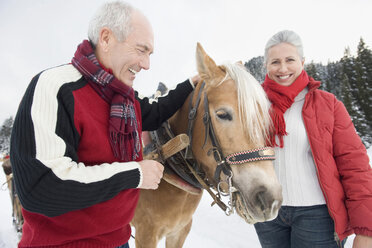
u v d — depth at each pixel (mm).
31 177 723
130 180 885
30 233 895
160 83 2014
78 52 999
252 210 1123
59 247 890
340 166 1292
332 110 1330
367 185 1188
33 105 786
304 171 1350
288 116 1401
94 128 917
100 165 863
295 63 1385
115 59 999
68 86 881
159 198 1651
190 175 1561
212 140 1285
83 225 898
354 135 1288
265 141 1243
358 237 1179
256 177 1131
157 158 1436
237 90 1229
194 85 1665
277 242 1551
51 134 766
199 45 1374
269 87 1466
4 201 6109
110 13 978
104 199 845
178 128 1658
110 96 995
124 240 1077
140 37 1000
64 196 749
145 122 1524
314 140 1299
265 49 1507
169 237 2123
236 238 3342
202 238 3447
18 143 752
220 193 1324
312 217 1335
